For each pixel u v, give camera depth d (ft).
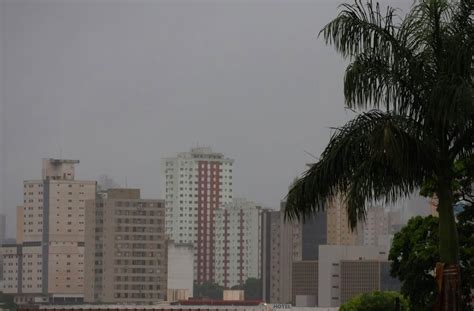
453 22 161.58
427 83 156.56
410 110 157.48
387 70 157.38
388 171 155.63
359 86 156.66
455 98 149.18
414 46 159.33
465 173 210.59
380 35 158.92
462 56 155.63
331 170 155.84
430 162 155.33
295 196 158.40
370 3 159.84
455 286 155.02
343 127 157.28
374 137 150.20
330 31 159.94
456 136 157.99
